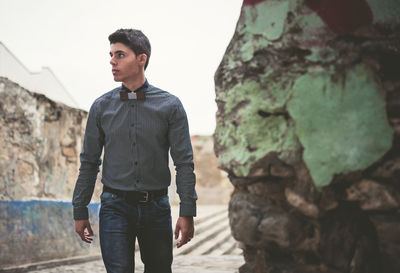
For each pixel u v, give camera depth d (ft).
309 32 4.65
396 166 4.33
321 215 4.43
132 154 6.40
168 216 6.65
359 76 4.49
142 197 6.33
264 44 4.80
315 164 4.42
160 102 6.61
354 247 4.45
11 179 14.40
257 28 4.90
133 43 6.56
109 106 6.63
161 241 6.51
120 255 5.95
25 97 15.17
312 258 4.60
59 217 16.39
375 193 4.34
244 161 4.76
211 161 45.83
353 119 4.42
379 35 4.66
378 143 4.39
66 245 16.62
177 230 6.64
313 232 4.52
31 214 14.99
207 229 27.14
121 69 6.54
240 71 4.93
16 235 14.25
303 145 4.48
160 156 6.56
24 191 14.94
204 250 21.75
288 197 4.55
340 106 4.44
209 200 45.27
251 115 4.77
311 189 4.43
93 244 18.37
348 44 4.58
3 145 14.11
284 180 4.63
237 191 5.14
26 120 15.21
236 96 4.92
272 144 4.63
